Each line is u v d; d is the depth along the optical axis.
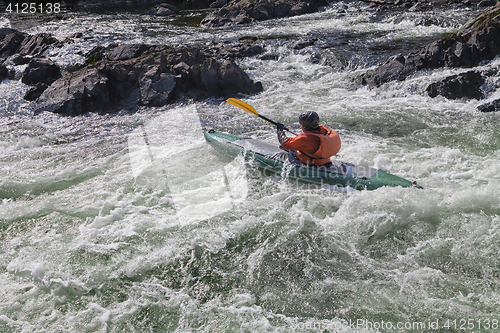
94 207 4.64
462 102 7.55
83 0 20.02
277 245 4.02
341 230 4.15
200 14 17.33
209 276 3.71
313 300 3.45
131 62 8.28
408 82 8.09
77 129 6.95
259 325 3.22
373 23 13.66
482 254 3.75
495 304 3.28
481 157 5.46
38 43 10.96
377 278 3.62
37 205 4.74
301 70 9.84
